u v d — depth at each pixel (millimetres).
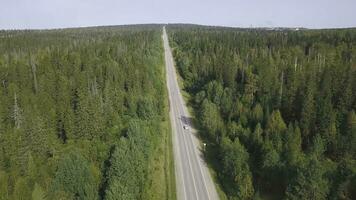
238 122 88562
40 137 69500
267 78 105938
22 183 53188
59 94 97625
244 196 64062
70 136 78562
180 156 83812
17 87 99625
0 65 127000
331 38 186875
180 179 72750
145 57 162375
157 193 66625
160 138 91062
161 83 143875
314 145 71875
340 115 79312
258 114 87000
